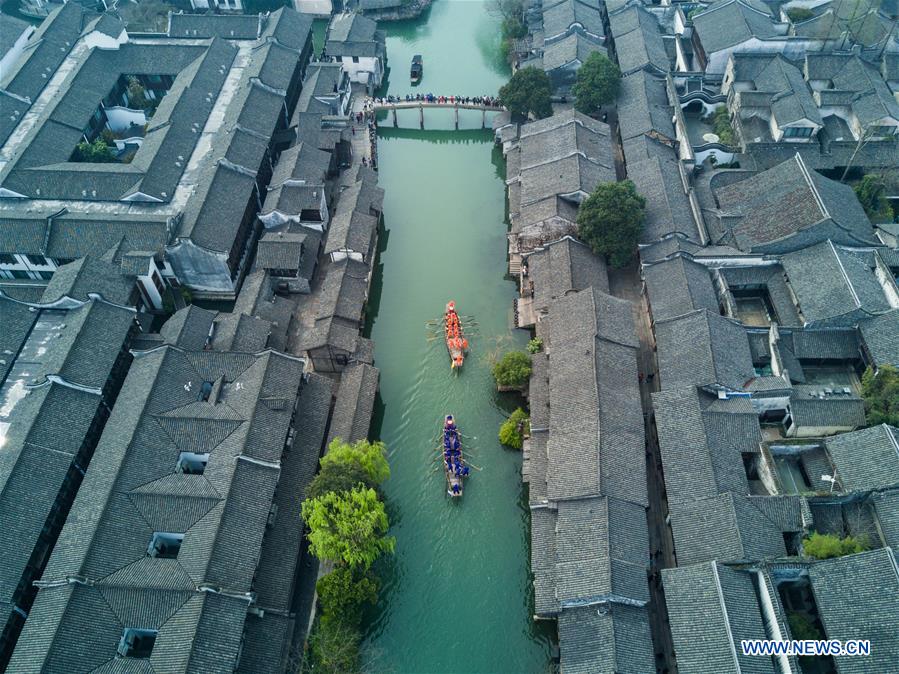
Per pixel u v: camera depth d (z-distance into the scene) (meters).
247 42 101.00
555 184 74.19
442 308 72.62
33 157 77.75
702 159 81.19
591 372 55.41
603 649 43.31
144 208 73.62
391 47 115.12
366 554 48.16
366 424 58.22
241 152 78.44
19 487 49.94
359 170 83.19
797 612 46.91
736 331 59.88
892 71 85.50
